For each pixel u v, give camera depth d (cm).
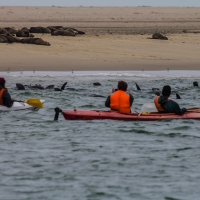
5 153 4219
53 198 3234
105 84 9194
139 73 10644
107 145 4469
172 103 5466
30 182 3528
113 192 3338
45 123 5406
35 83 9262
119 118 5406
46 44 13575
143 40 15412
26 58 11888
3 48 12838
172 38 16262
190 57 12675
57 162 3966
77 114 5462
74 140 4656
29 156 4128
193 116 5469
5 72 10469
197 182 3538
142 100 7356
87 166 3869
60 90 8162
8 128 5191
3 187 3431
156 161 3997
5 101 6034
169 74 10562
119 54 12838
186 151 4288
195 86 8981
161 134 4888
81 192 3338
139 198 3238
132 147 4406
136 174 3694
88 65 11388
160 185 3475
